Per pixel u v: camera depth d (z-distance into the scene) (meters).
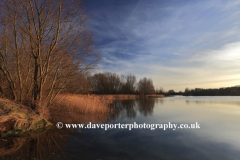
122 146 5.02
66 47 9.02
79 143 5.11
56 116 9.59
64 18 8.62
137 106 18.64
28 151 4.29
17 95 7.82
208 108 16.53
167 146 5.14
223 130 7.27
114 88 55.97
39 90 8.12
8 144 4.76
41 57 8.48
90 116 10.59
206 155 4.47
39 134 5.92
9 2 7.39
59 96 11.46
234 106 18.55
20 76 7.82
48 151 4.34
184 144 5.34
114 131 6.92
